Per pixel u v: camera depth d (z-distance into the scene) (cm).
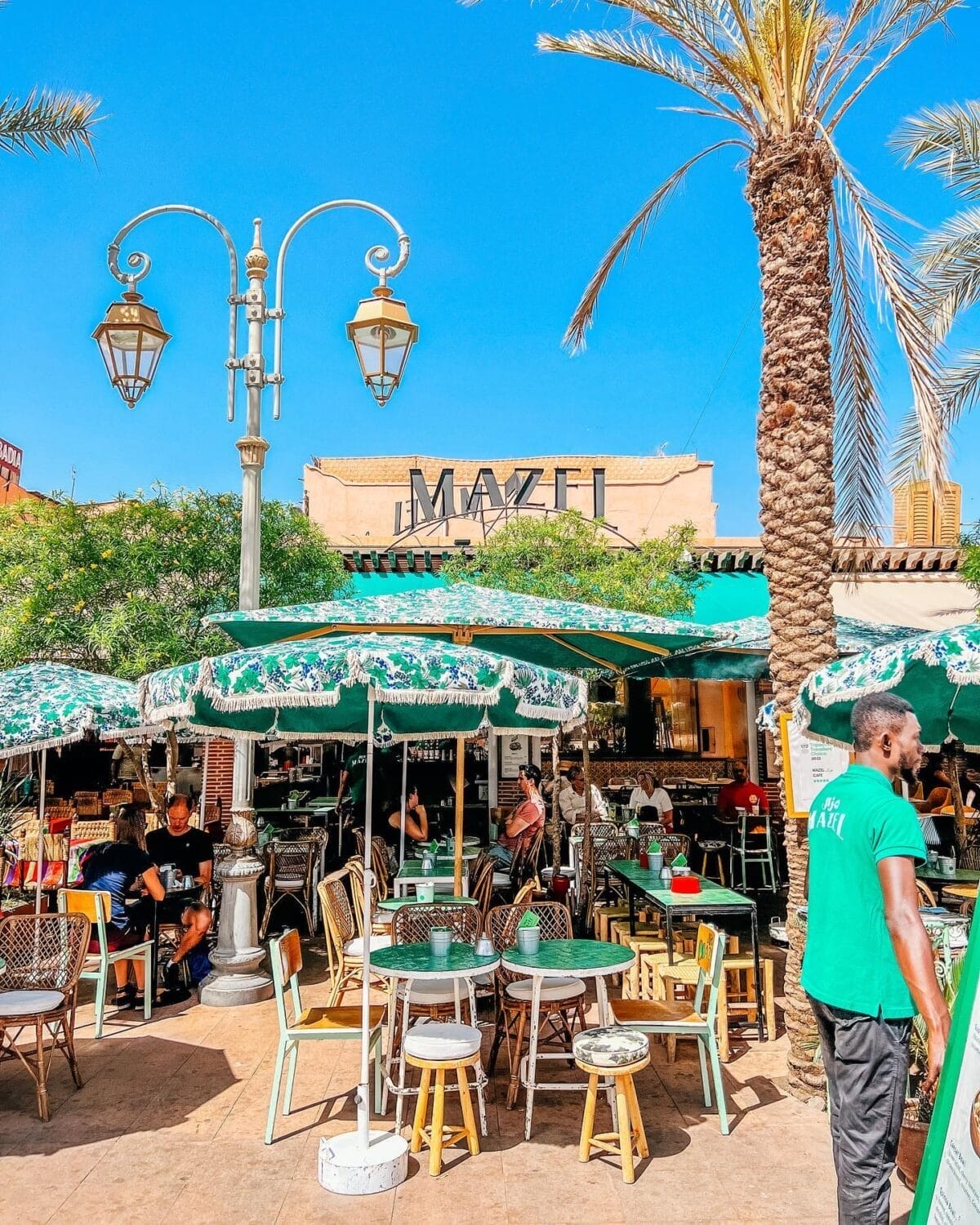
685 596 1540
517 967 573
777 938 872
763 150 716
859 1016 373
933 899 789
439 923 679
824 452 683
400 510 2381
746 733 1847
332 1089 643
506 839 1182
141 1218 472
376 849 998
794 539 679
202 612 1212
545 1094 632
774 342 694
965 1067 303
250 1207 482
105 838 1490
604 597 1484
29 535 1221
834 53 779
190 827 966
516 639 1015
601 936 883
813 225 691
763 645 962
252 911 877
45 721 771
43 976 660
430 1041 541
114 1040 750
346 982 778
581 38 890
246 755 891
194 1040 748
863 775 390
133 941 836
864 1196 368
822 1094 601
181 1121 589
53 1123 588
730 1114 591
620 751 1883
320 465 2478
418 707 769
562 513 1648
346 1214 473
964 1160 296
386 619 810
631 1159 503
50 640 1162
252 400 935
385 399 906
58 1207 484
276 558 1281
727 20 815
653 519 2369
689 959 743
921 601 1781
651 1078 656
